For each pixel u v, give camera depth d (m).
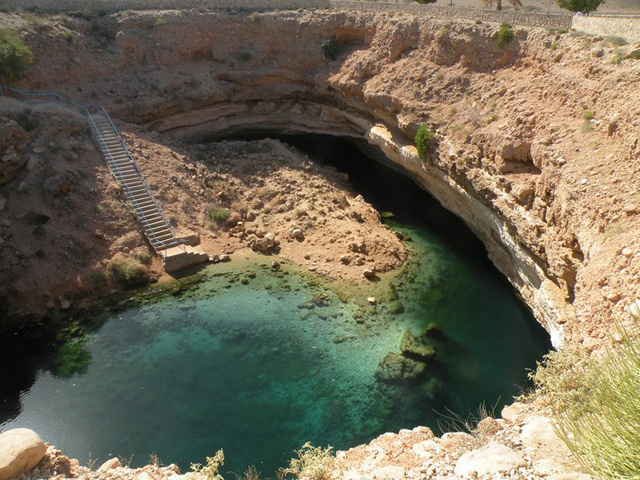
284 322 22.27
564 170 18.50
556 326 17.25
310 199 30.11
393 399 18.11
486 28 27.47
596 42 21.86
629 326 10.95
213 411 17.52
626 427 6.21
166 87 34.59
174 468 12.12
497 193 22.19
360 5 38.53
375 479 9.88
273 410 17.59
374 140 32.78
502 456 9.02
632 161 16.34
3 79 28.73
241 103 38.06
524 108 22.95
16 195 25.08
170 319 22.39
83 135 28.84
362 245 26.84
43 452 10.43
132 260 25.16
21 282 22.98
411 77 30.19
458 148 24.94
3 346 20.64
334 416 17.34
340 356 20.25
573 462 8.50
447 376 19.17
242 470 15.11
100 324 22.05
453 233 30.14
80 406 17.69
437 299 24.02
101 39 34.56
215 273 25.70
